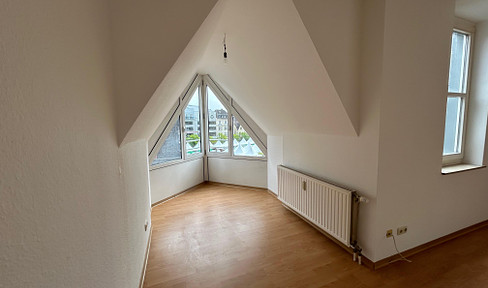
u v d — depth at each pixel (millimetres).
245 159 4266
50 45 580
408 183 1931
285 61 1877
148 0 1119
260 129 4043
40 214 530
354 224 1982
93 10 882
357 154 1961
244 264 1980
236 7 1603
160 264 1989
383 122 1736
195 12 1184
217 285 1730
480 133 2467
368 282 1722
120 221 1224
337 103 1838
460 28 2348
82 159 761
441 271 1820
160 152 3656
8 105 429
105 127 1003
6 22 424
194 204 3475
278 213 3098
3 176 416
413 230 2025
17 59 454
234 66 2510
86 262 773
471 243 2225
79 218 728
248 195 3873
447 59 1946
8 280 432
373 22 1685
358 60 1799
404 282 1710
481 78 2436
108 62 1055
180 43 1182
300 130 2719
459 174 2258
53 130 589
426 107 1907
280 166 3176
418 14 1752
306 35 1553
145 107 1200
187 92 4070
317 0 1524
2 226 415
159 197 3535
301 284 1725
